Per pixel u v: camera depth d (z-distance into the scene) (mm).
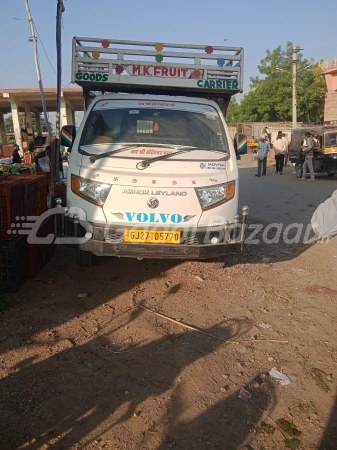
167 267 5594
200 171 4469
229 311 4395
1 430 2629
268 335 3922
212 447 2572
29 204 4992
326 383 3227
